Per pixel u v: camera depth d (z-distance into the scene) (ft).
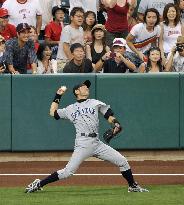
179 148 127.54
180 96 126.72
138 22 154.61
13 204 90.48
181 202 91.50
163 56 136.87
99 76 125.39
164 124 126.93
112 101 125.80
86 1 156.15
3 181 109.09
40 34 154.51
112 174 115.03
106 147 99.04
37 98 125.49
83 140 97.86
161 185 105.40
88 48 137.08
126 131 126.31
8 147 125.80
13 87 125.08
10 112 125.29
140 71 132.98
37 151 126.93
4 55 127.65
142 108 126.31
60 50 139.23
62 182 108.37
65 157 127.85
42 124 125.90
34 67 128.98
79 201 92.48
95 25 139.13
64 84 125.29
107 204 90.22
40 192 99.60
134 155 127.85
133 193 98.58
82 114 97.96
